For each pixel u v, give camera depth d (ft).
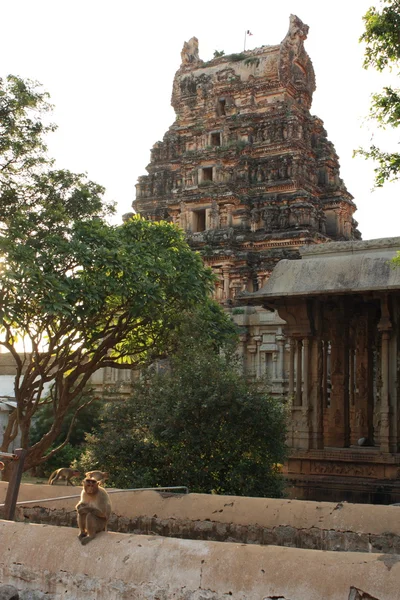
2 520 35.68
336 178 235.61
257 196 219.82
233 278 209.97
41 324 96.17
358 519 44.65
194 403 70.13
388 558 26.76
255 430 71.31
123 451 71.97
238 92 233.76
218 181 223.51
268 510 46.98
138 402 75.05
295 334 100.27
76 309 91.04
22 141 95.61
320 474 94.07
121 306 99.14
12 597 32.63
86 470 73.87
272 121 222.89
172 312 101.30
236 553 28.99
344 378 102.63
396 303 94.02
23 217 95.25
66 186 102.22
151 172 247.91
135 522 50.39
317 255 102.01
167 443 71.05
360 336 107.55
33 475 140.97
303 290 95.55
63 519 53.31
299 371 100.78
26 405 102.73
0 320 88.07
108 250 92.32
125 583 29.96
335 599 26.17
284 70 227.40
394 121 62.90
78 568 31.30
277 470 76.69
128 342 109.19
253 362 169.99
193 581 28.86
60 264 92.43
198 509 48.83
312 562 27.55
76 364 101.65
